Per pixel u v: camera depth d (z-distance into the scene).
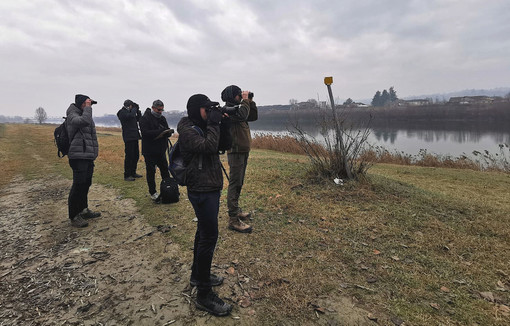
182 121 2.31
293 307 2.33
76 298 2.52
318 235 3.60
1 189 6.57
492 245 3.31
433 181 7.04
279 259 3.06
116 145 13.42
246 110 3.46
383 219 4.02
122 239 3.68
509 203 4.91
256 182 5.85
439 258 3.06
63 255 3.30
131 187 6.23
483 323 2.14
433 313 2.25
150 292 2.58
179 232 3.81
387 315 2.23
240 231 3.72
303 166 6.75
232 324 2.17
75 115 3.82
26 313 2.33
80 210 4.15
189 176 2.23
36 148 13.80
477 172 8.70
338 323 2.16
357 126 6.36
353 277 2.74
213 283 2.62
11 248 3.52
